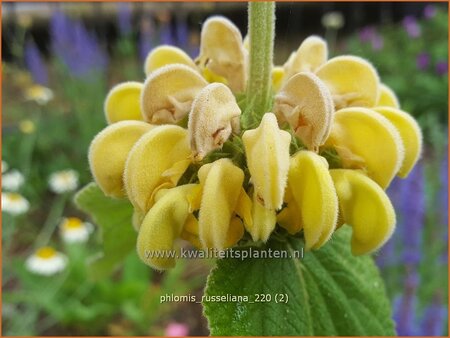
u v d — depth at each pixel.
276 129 0.07
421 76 0.43
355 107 0.08
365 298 0.10
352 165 0.08
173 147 0.08
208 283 0.08
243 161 0.08
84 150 0.35
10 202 0.26
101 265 0.12
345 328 0.09
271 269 0.08
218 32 0.09
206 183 0.07
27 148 0.33
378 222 0.08
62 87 0.42
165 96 0.08
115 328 0.25
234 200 0.07
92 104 0.37
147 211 0.08
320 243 0.07
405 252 0.22
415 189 0.22
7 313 0.25
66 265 0.26
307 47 0.09
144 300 0.25
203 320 0.26
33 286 0.25
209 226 0.07
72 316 0.24
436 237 0.25
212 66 0.09
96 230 0.30
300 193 0.07
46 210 0.33
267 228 0.07
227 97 0.08
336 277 0.09
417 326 0.19
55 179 0.29
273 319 0.08
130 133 0.08
